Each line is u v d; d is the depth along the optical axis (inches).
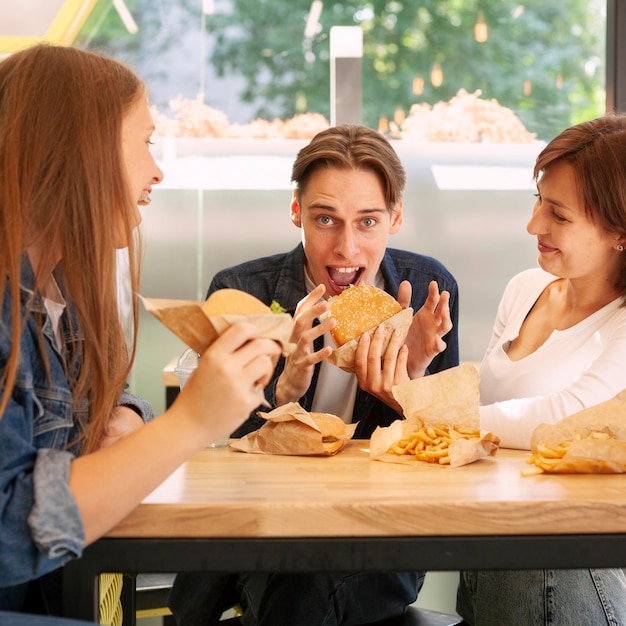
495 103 135.1
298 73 133.3
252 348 43.1
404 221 138.3
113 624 58.1
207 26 132.2
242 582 68.5
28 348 44.6
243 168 137.9
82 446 50.2
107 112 47.1
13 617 38.8
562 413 62.9
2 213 44.2
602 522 44.3
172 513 43.1
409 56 133.2
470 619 73.1
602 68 134.8
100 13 128.3
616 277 73.2
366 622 64.0
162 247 139.6
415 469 54.4
